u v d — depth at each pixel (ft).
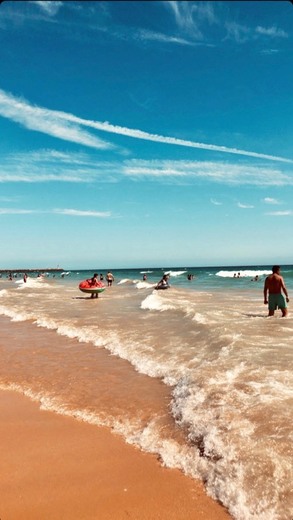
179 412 16.65
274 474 11.06
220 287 114.52
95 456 13.43
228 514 9.95
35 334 38.40
